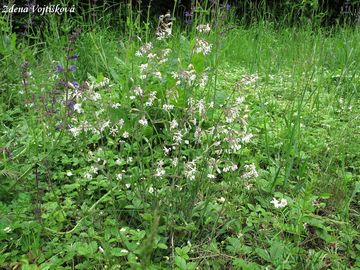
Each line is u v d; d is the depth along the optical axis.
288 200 2.61
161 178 2.48
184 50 3.89
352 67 5.22
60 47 4.72
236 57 6.16
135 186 2.60
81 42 5.03
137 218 2.44
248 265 2.12
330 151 3.34
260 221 2.49
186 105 2.92
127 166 2.88
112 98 3.30
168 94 2.81
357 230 2.58
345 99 4.49
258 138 3.51
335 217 2.65
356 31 6.55
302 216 2.32
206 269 2.18
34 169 2.79
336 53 5.91
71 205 2.59
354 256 2.33
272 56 5.87
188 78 2.57
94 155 2.93
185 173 2.34
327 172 3.10
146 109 3.30
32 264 2.02
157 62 3.03
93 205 2.47
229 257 2.29
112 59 4.93
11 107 4.00
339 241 2.42
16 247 2.24
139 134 2.62
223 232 2.40
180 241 2.31
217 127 2.48
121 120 2.66
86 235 2.22
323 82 4.91
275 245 2.23
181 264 2.00
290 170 2.87
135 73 3.70
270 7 9.27
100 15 6.92
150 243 1.36
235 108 2.38
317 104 4.07
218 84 4.56
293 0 8.80
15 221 2.31
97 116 2.75
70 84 2.58
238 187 2.71
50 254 2.19
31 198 2.63
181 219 2.37
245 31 6.98
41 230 2.27
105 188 2.68
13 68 4.12
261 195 2.77
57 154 3.02
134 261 2.03
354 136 3.64
